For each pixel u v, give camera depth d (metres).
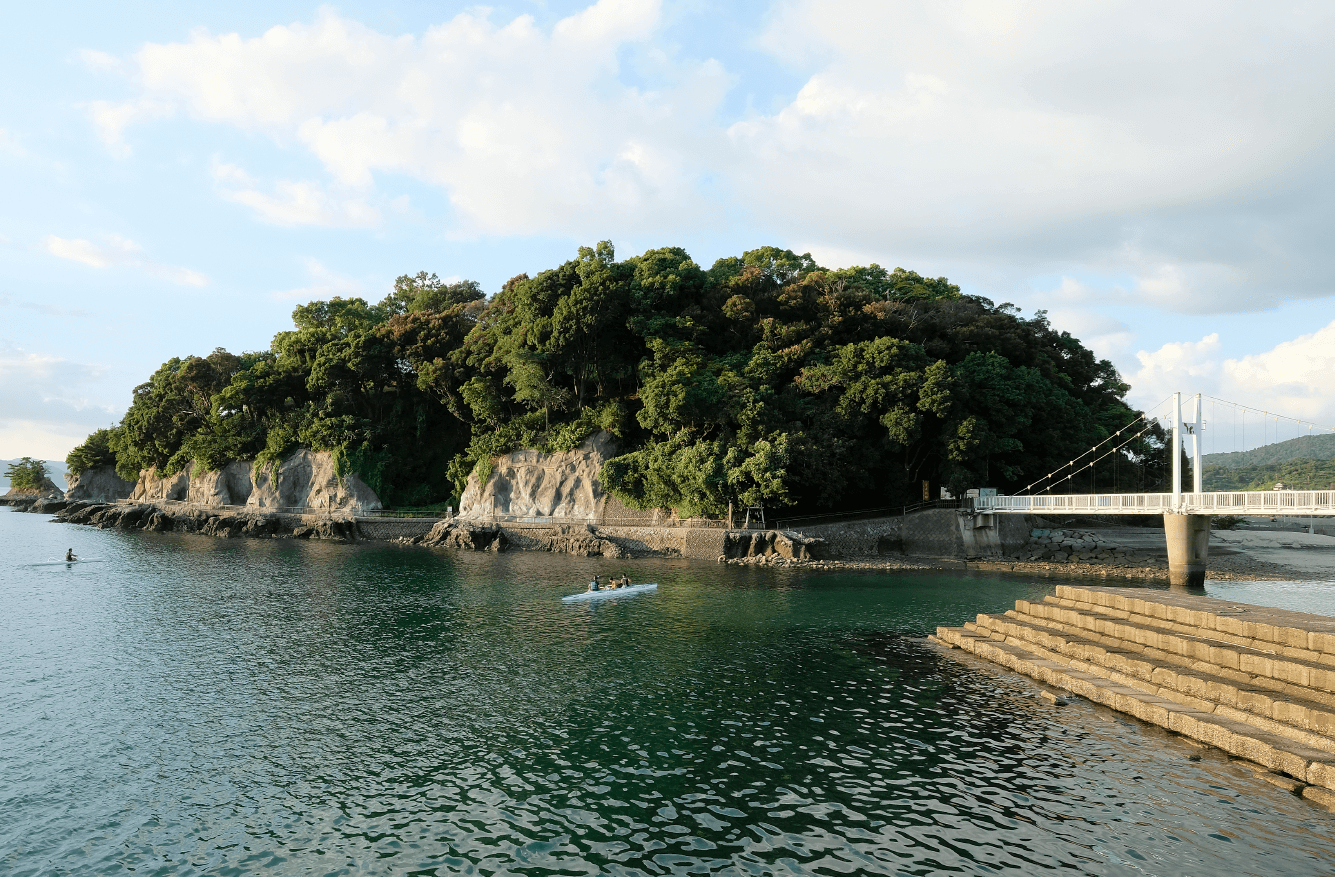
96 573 66.25
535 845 19.19
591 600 54.22
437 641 41.22
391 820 20.62
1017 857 18.59
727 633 43.47
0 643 40.44
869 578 65.69
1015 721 28.42
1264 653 27.48
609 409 92.31
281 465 110.19
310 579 63.94
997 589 59.78
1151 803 21.47
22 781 23.22
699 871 17.89
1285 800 21.52
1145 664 30.30
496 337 100.69
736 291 97.88
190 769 24.14
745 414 76.38
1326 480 192.75
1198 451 61.94
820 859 18.47
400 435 113.56
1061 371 104.25
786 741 26.45
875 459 80.69
